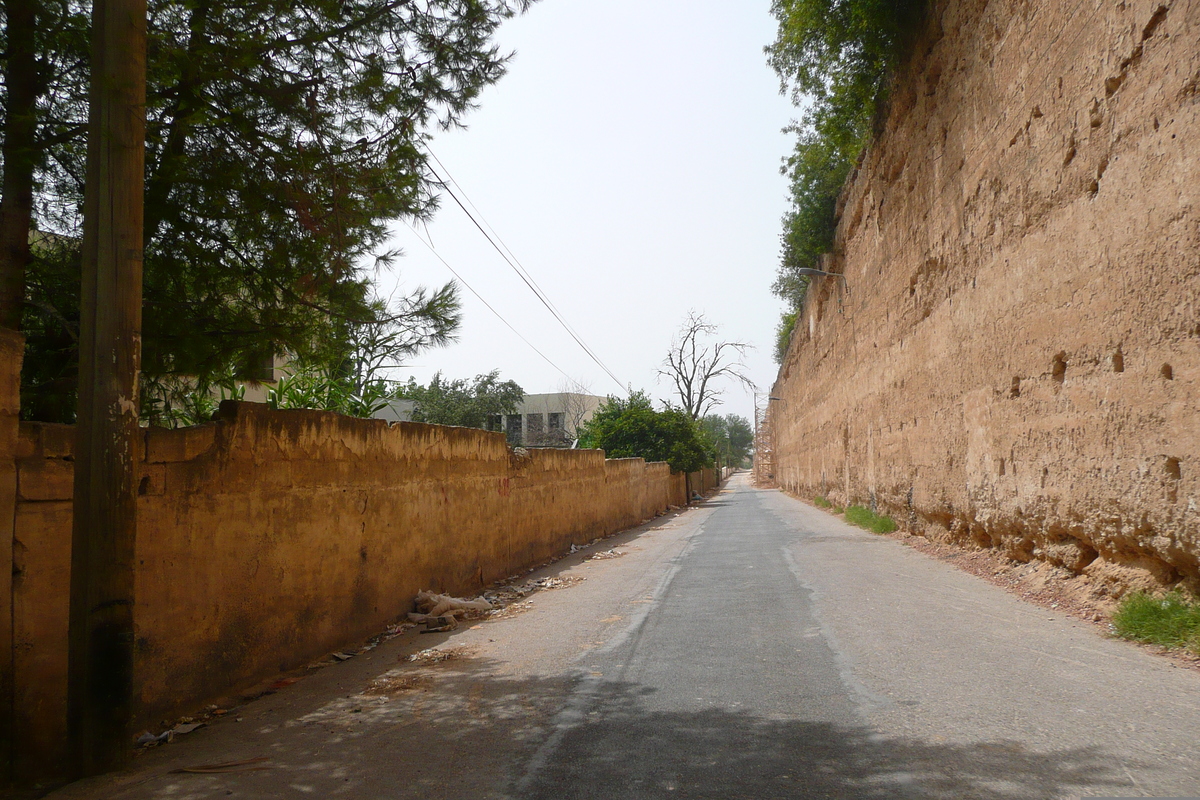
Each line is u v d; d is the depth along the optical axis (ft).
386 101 22.17
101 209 14.83
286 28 20.72
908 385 53.16
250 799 12.75
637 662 21.35
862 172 71.20
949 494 42.78
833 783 12.16
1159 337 21.26
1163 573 22.16
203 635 18.94
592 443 137.59
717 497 180.24
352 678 21.63
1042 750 13.04
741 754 13.71
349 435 26.55
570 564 50.57
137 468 15.24
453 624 28.89
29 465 14.60
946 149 43.27
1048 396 28.94
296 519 23.20
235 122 20.36
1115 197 23.76
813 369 121.49
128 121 15.12
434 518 33.88
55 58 18.98
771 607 29.01
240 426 20.53
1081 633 21.74
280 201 21.30
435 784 13.07
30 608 14.48
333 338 25.00
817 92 66.59
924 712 15.53
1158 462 21.30
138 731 16.66
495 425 139.23
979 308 37.32
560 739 15.08
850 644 22.09
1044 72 29.45
